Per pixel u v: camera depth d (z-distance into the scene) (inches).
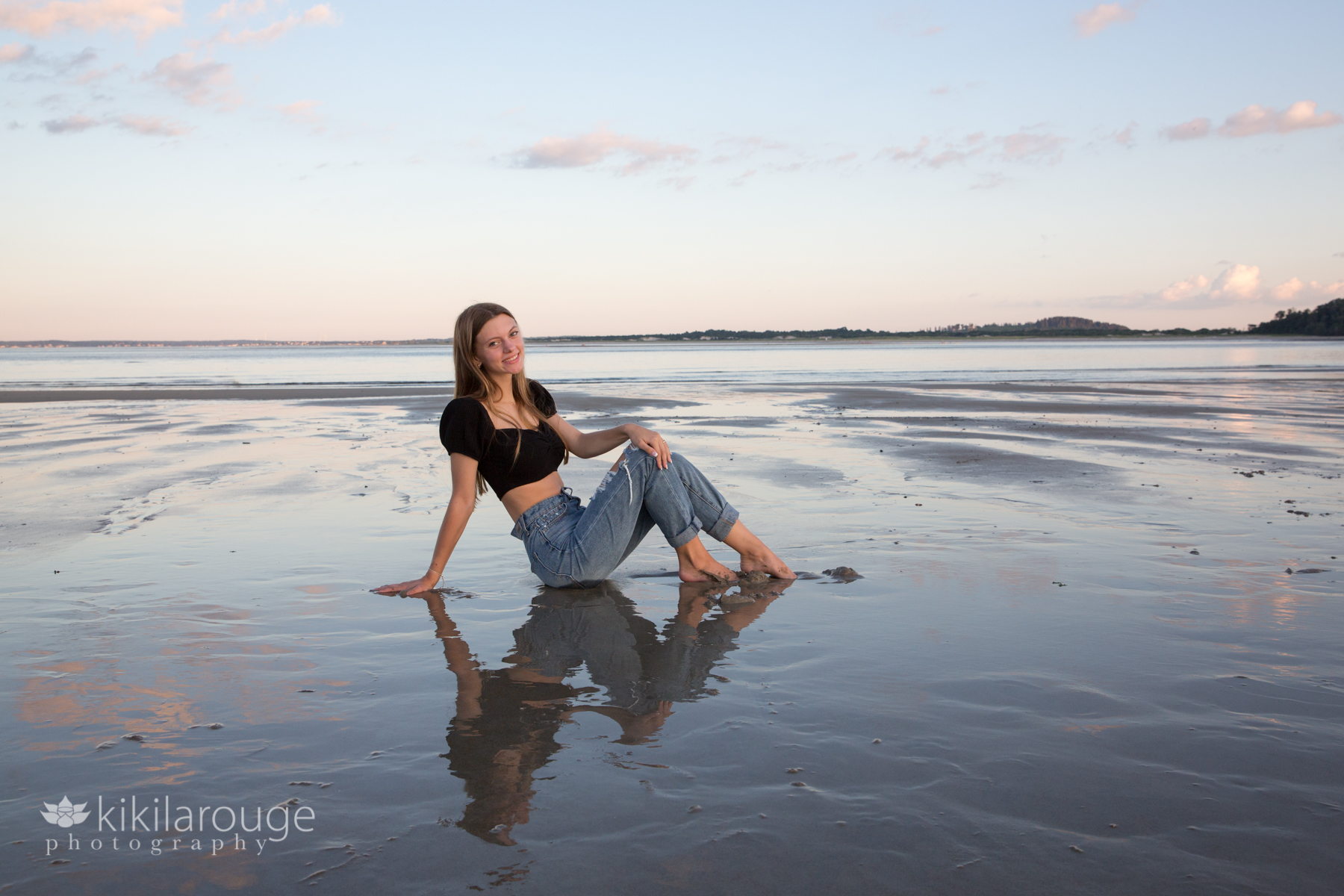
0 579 148.3
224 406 612.7
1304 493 239.5
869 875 61.6
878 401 655.8
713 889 60.1
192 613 129.4
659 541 188.5
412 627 123.8
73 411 556.4
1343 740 83.7
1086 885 60.3
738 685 99.7
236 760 80.6
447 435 144.2
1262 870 62.0
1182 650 110.9
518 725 88.9
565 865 63.2
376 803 72.5
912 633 118.9
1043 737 84.7
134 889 60.3
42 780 76.4
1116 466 296.8
